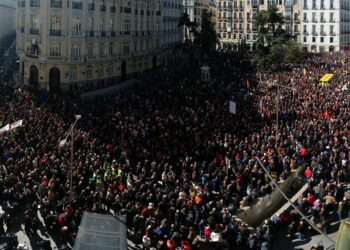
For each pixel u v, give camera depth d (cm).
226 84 7856
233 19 17525
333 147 4356
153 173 3669
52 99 6469
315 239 3212
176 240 2864
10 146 4172
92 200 3234
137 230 3055
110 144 4419
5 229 3266
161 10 11731
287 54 10625
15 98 6325
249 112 5697
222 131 4900
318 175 3800
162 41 11962
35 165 3684
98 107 6038
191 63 11669
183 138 4650
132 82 9619
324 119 5412
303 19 16162
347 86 7644
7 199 3362
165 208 3234
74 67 8406
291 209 3488
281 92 7094
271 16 11181
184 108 5859
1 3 14962
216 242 2938
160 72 10819
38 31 8306
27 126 4706
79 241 2419
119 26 9481
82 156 3912
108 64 9225
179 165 3994
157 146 4384
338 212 3434
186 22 13362
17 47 9175
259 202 3503
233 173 3800
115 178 3628
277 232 3322
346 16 16638
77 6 8269
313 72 9544
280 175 3872
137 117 5419
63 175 3594
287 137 4669
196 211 3188
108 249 2358
